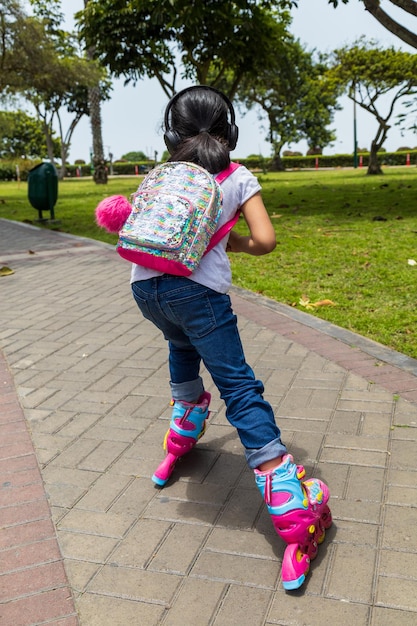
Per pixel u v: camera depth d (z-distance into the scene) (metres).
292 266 6.82
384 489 2.56
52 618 1.96
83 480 2.77
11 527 2.44
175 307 2.14
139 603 2.01
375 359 3.95
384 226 9.28
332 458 2.82
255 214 2.15
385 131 27.30
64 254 8.56
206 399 2.74
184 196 2.07
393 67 24.28
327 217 10.80
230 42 16.56
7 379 4.01
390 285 5.72
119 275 7.02
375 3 8.50
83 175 59.19
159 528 2.40
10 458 2.98
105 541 2.33
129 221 2.13
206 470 2.81
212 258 2.15
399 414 3.20
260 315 5.04
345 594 2.00
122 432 3.21
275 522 2.06
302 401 3.42
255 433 2.11
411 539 2.24
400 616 1.89
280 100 35.12
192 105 2.25
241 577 2.11
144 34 16.33
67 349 4.55
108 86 37.44
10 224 12.19
